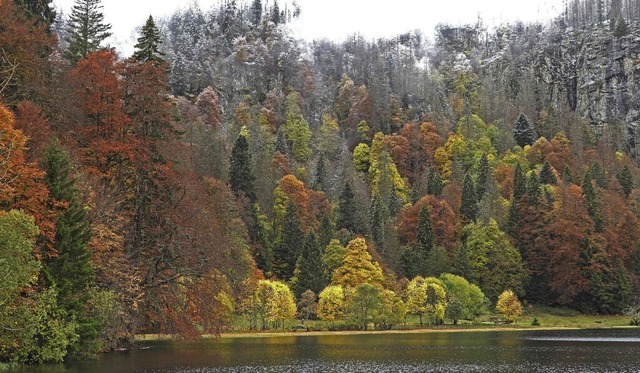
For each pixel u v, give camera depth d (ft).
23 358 130.93
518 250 451.94
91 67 189.98
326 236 413.18
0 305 117.08
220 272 200.54
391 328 351.05
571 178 543.80
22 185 129.08
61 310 133.59
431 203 484.33
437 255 418.92
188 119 549.95
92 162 183.52
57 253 136.26
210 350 206.49
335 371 154.81
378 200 480.23
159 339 255.50
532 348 223.92
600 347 228.02
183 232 191.52
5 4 174.40
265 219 435.12
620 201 476.54
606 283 419.54
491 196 504.02
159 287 187.62
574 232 426.10
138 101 193.47
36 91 176.45
